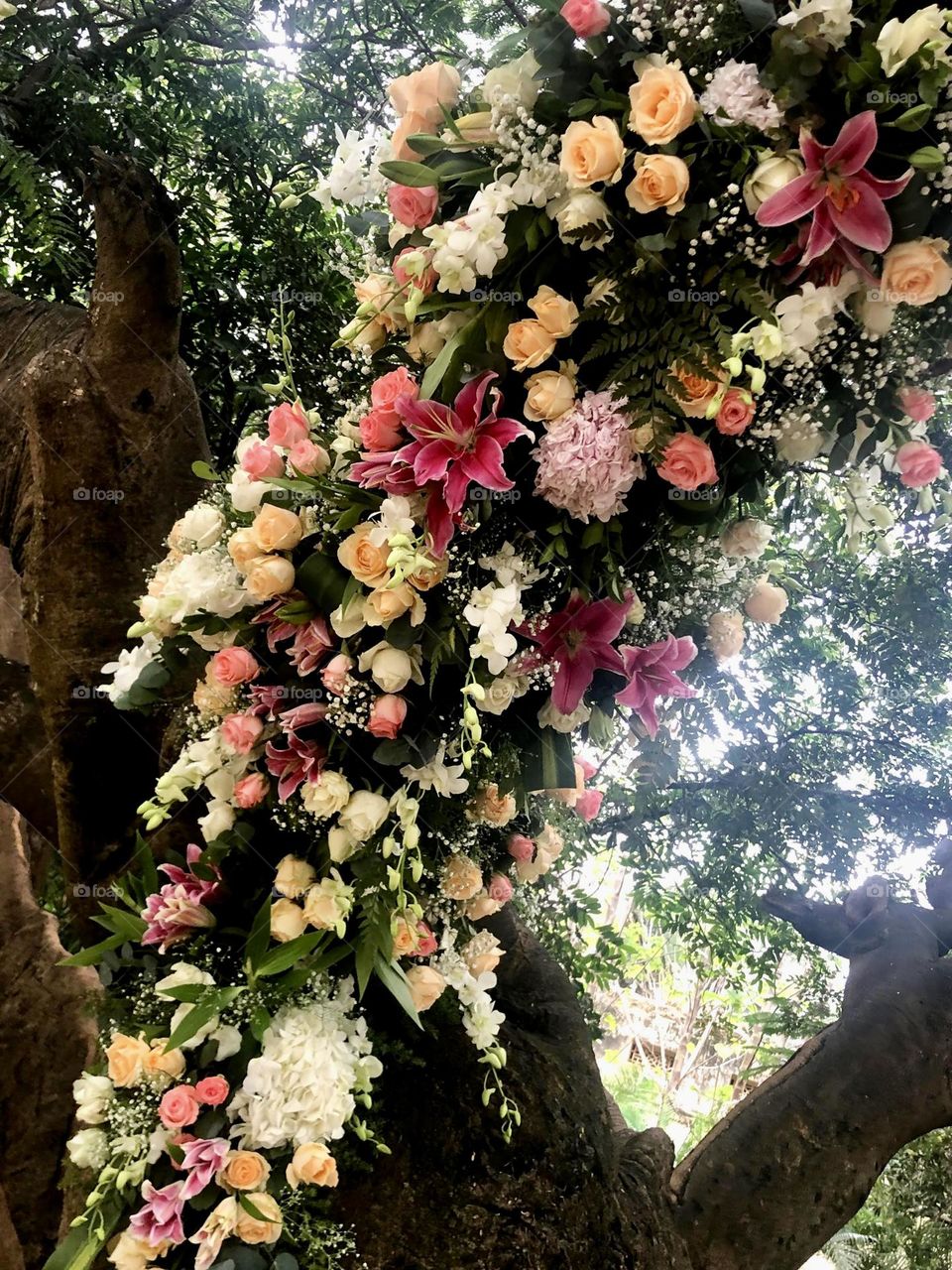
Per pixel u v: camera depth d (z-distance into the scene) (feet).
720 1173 4.75
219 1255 3.24
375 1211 3.70
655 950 13.21
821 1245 4.71
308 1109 3.21
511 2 6.84
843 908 6.50
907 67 2.73
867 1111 5.03
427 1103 4.04
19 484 5.13
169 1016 3.62
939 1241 8.69
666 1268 4.18
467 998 3.93
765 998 11.75
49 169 6.71
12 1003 4.01
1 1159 3.75
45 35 6.66
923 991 5.63
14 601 5.36
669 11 3.03
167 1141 3.32
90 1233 3.26
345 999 3.64
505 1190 3.89
